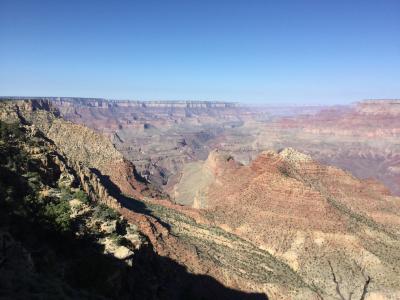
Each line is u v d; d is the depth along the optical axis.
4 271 34.06
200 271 92.38
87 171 99.25
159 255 83.00
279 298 94.62
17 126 85.81
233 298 89.38
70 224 53.09
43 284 34.72
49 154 78.19
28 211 50.03
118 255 52.97
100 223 60.12
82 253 50.03
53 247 47.91
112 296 45.97
